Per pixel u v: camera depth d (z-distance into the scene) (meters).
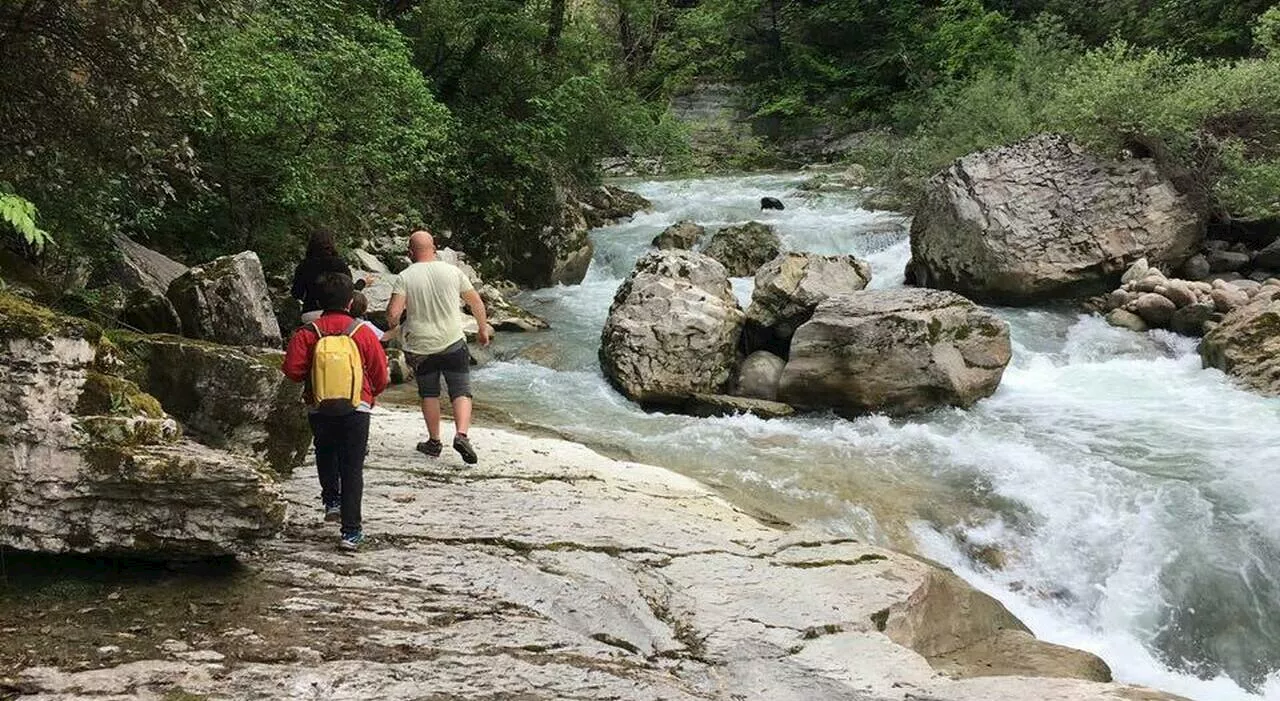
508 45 17.44
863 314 9.70
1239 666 6.14
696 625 4.55
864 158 21.91
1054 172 13.24
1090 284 12.57
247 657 3.42
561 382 10.73
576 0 21.02
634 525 5.80
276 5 11.33
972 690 3.94
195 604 3.84
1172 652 6.24
